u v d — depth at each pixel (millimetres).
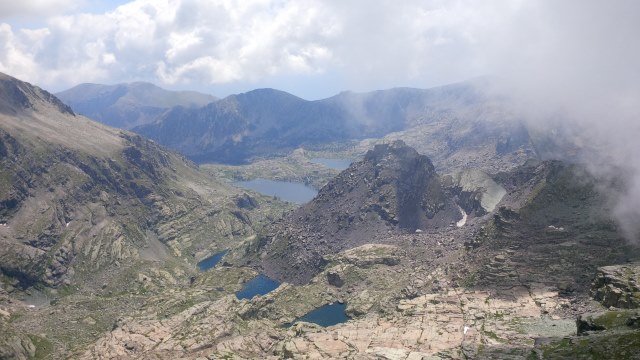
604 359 191750
